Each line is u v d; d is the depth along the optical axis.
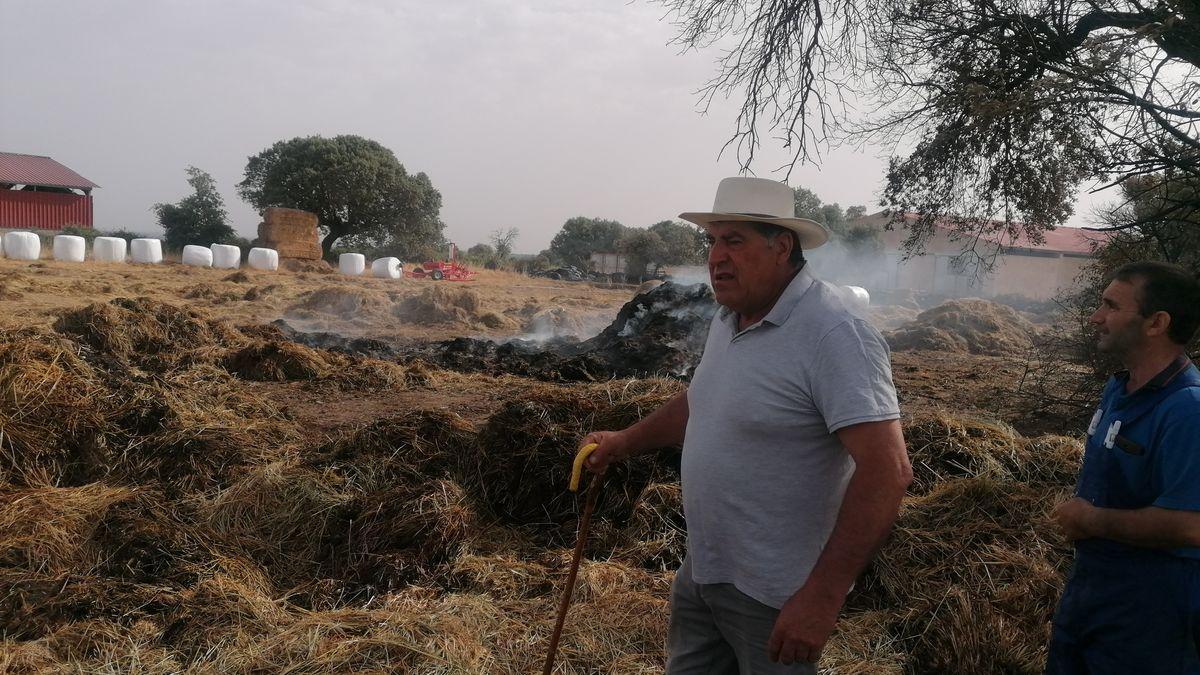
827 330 2.09
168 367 8.85
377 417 7.48
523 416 5.38
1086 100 7.32
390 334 15.80
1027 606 3.75
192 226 46.19
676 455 5.14
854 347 2.05
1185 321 2.27
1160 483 2.21
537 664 3.38
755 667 2.24
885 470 1.99
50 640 3.41
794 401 2.12
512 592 4.02
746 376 2.18
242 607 3.71
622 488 5.05
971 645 3.51
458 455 5.38
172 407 5.97
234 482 5.16
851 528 1.99
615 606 3.80
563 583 4.07
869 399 2.01
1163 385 2.27
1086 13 8.00
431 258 49.53
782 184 2.24
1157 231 8.16
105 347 9.18
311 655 3.30
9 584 3.78
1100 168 7.76
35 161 50.34
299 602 4.01
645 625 3.64
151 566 4.07
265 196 48.12
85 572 4.01
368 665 3.26
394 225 48.91
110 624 3.54
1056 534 4.25
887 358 2.12
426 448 5.43
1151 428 2.25
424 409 5.74
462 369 10.88
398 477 5.17
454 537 4.41
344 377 9.01
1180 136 7.34
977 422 5.58
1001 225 9.41
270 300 19.23
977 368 13.18
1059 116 7.75
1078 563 2.44
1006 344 16.42
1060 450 5.10
